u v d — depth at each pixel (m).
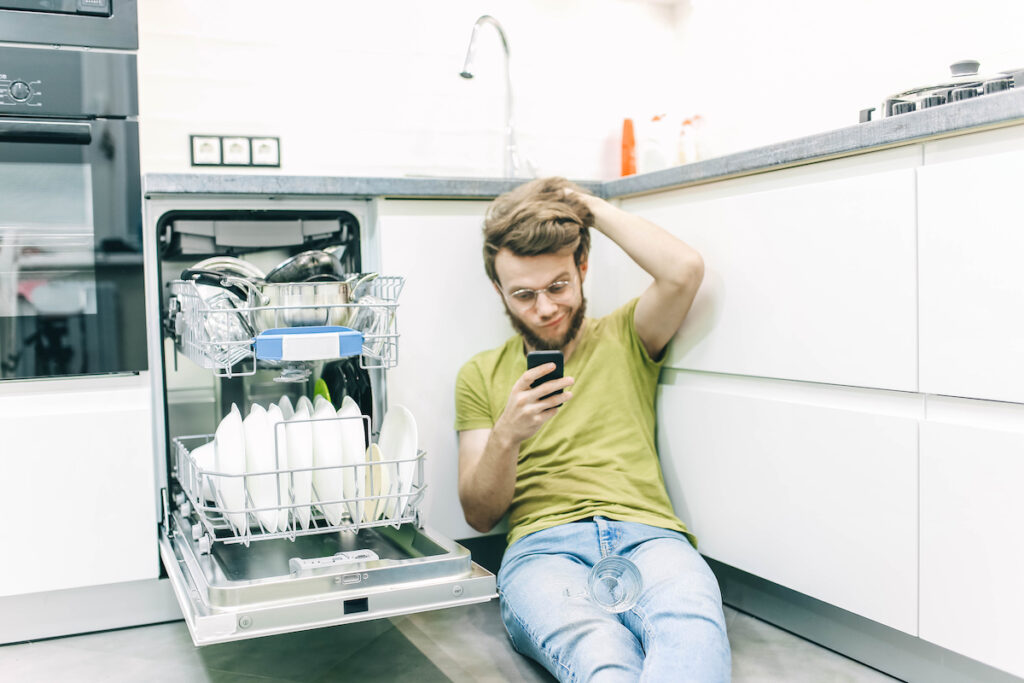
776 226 1.41
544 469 1.54
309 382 1.85
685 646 1.11
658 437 1.72
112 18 1.54
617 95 2.65
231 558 1.44
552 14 2.55
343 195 1.64
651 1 2.67
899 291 1.22
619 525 1.43
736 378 1.54
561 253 1.54
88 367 1.53
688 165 1.59
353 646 1.51
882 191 1.24
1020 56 1.68
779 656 1.44
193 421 1.73
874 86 2.01
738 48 2.44
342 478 1.28
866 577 1.29
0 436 1.45
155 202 1.60
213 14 2.16
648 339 1.64
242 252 1.76
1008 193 1.08
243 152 2.18
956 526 1.16
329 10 2.28
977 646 1.14
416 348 1.67
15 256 1.49
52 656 1.48
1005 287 1.08
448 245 1.70
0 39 1.47
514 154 2.35
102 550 1.53
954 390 1.15
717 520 1.58
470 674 1.39
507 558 1.46
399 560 1.20
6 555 1.47
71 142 1.51
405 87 2.37
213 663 1.44
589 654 1.13
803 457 1.39
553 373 1.37
